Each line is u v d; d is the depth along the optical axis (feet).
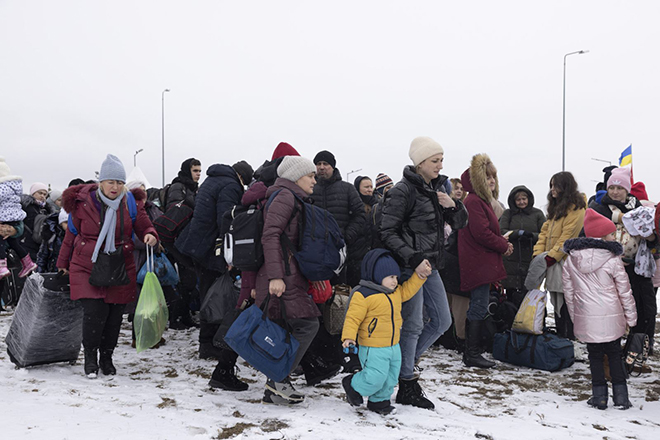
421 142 12.75
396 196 12.22
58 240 22.75
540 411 12.23
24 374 14.10
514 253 19.63
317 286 13.62
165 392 12.66
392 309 11.43
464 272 16.67
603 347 12.76
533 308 16.71
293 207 11.55
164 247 16.62
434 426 10.78
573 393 13.92
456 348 19.12
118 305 14.60
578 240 13.14
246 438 9.64
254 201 12.28
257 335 11.14
